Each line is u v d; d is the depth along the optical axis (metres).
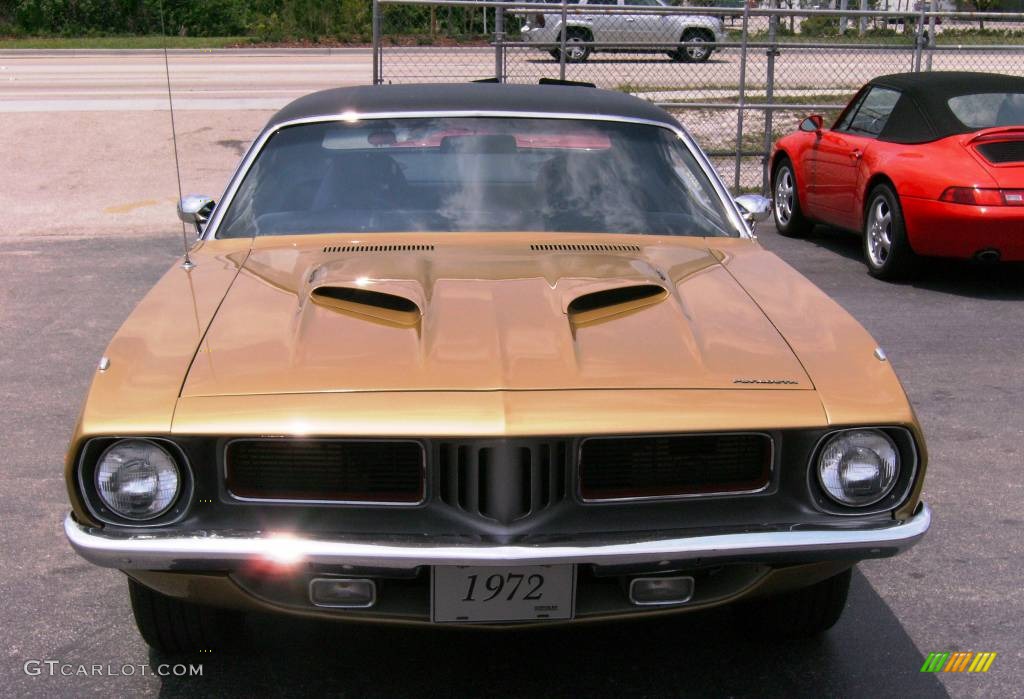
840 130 9.18
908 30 12.46
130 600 3.30
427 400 2.52
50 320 6.87
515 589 2.56
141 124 14.00
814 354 2.82
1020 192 7.21
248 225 3.78
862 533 2.58
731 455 2.61
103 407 2.56
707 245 3.72
